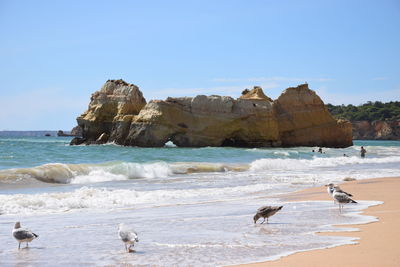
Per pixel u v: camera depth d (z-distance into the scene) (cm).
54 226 1252
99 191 1967
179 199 1867
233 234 1070
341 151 6588
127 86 7425
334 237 988
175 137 6875
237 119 7006
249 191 2108
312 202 1627
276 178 2717
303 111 7750
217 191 2098
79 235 1115
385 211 1348
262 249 897
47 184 2461
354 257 796
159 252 900
